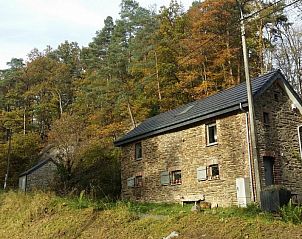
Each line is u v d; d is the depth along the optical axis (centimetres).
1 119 5647
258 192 1555
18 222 1762
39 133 5694
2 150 4694
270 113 2048
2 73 7138
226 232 1135
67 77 6147
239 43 3647
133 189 2594
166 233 1242
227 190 1953
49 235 1528
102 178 3094
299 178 2061
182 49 3866
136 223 1397
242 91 2120
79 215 1605
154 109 3934
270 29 4031
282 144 2045
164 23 4334
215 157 2055
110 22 6200
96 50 5888
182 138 2288
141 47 4234
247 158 1886
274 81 2103
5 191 2517
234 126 1988
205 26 3659
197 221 1254
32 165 4466
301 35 3931
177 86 3747
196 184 2133
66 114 4688
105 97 4338
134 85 4141
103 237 1372
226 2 3556
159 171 2402
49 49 7175
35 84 6284
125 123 4112
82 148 3591
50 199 1831
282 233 1059
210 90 3566
